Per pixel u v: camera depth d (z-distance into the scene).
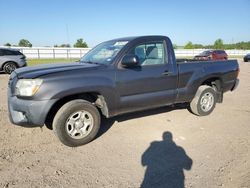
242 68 21.03
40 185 3.15
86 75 4.18
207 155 3.98
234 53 56.75
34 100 3.81
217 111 6.50
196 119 5.80
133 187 3.13
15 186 3.11
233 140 4.59
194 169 3.55
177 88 5.38
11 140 4.46
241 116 6.09
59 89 3.89
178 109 6.53
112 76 4.43
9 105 4.18
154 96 5.00
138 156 3.95
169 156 3.95
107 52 4.90
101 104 4.56
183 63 5.50
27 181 3.22
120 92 4.54
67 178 3.31
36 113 3.83
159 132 4.97
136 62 4.43
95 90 4.24
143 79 4.77
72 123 4.17
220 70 6.08
